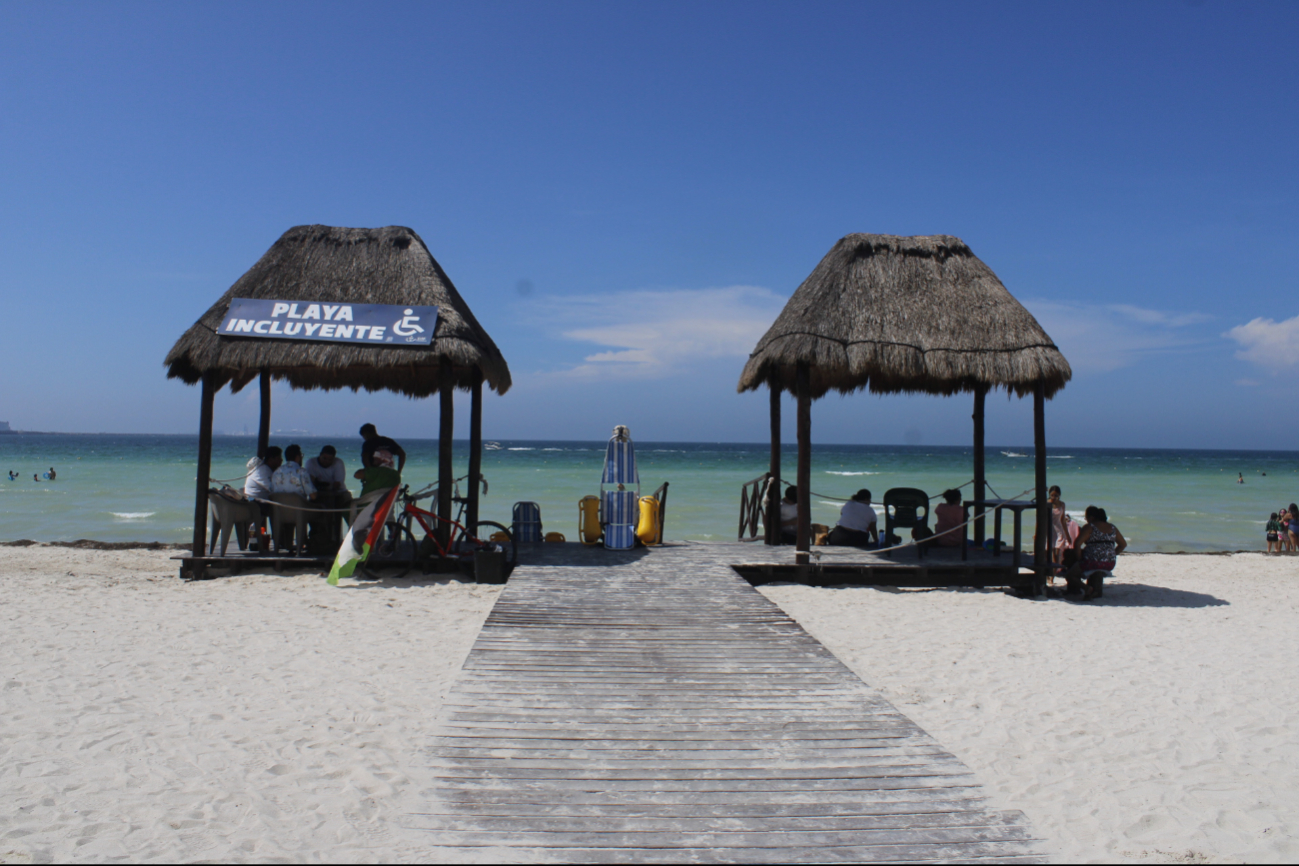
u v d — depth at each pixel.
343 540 10.10
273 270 10.19
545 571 9.28
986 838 3.47
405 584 9.34
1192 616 8.84
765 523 11.70
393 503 9.54
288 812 3.67
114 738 4.59
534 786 3.85
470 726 4.58
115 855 3.28
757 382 11.10
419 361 9.73
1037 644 7.28
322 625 7.44
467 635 7.10
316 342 9.43
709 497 30.25
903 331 9.49
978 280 10.05
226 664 6.14
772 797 3.77
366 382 12.38
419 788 3.82
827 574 9.72
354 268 10.26
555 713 4.80
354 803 3.76
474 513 10.66
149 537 17.84
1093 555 9.55
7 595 8.81
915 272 10.10
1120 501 31.36
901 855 3.31
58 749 4.42
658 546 11.33
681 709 4.90
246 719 4.92
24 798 3.81
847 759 4.21
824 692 5.25
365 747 4.48
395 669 6.04
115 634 7.06
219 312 9.73
